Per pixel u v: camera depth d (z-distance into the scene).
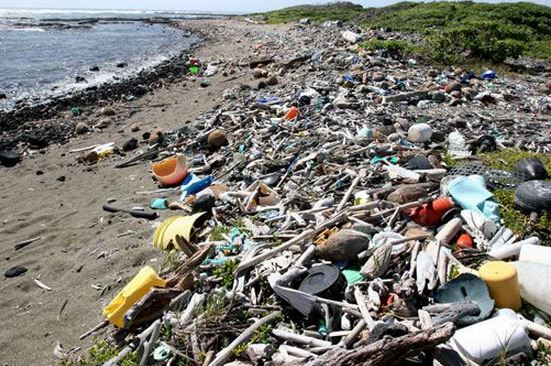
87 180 10.27
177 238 6.10
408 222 6.16
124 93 19.27
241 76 20.73
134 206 8.44
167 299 5.23
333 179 7.86
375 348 3.63
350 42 25.02
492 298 4.48
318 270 5.07
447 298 4.55
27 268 6.82
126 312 5.07
